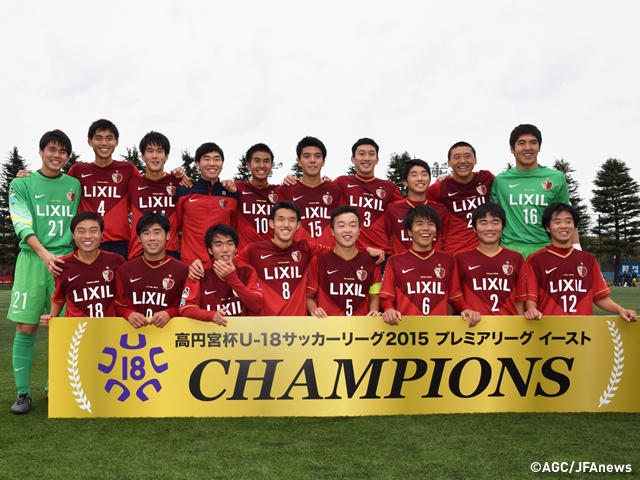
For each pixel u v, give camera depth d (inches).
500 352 150.1
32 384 196.1
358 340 147.4
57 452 117.2
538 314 150.3
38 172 177.9
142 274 163.3
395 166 1545.3
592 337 151.6
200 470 106.2
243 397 145.6
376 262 177.0
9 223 1540.4
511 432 131.6
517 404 149.9
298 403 146.1
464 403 149.2
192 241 198.7
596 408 150.9
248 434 130.0
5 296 896.3
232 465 108.7
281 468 107.0
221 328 145.6
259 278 172.7
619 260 2030.0
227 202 202.8
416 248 171.8
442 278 169.2
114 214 196.7
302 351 146.6
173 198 204.2
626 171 2097.7
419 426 136.6
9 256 1551.4
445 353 148.9
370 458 113.0
